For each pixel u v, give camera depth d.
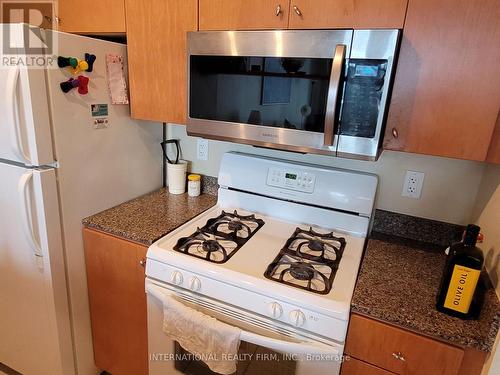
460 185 1.39
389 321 1.00
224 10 1.26
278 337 1.12
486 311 1.00
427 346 0.98
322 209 1.54
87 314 1.65
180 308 1.19
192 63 1.30
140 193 1.82
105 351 1.68
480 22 0.96
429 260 1.33
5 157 1.34
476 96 1.01
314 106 1.13
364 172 1.52
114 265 1.48
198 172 1.92
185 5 1.32
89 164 1.48
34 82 1.21
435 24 1.01
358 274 1.22
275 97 1.19
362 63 1.04
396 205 1.52
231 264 1.21
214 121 1.32
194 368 1.38
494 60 0.97
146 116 1.56
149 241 1.36
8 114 1.21
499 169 1.13
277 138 1.22
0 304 1.67
